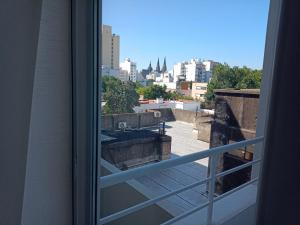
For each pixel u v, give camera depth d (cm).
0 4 69
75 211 100
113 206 265
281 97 35
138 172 113
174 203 227
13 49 72
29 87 77
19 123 76
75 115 95
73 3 89
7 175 76
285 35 35
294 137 34
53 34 88
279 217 36
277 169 36
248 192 214
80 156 98
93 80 96
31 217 90
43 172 91
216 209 191
